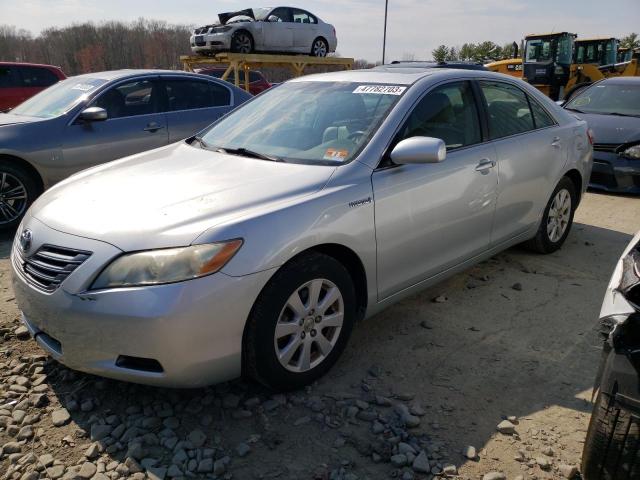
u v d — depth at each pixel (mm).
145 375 2502
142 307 2387
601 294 4199
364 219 3010
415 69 4031
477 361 3250
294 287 2713
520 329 3641
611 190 7426
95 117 5977
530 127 4441
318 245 2854
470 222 3773
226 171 3158
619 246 5309
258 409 2768
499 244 4199
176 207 2689
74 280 2500
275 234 2623
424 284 3576
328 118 3539
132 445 2480
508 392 2949
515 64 20469
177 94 6883
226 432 2611
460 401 2867
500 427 2625
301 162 3221
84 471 2354
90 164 6141
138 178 3146
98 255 2492
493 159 3895
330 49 16594
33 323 2832
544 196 4562
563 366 3205
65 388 2941
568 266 4754
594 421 2041
